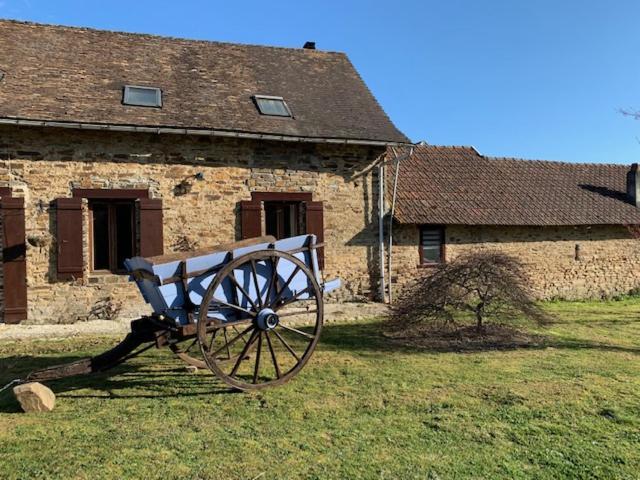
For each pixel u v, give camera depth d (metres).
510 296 8.14
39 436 4.16
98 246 10.05
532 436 4.18
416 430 4.29
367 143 10.98
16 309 9.25
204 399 5.11
